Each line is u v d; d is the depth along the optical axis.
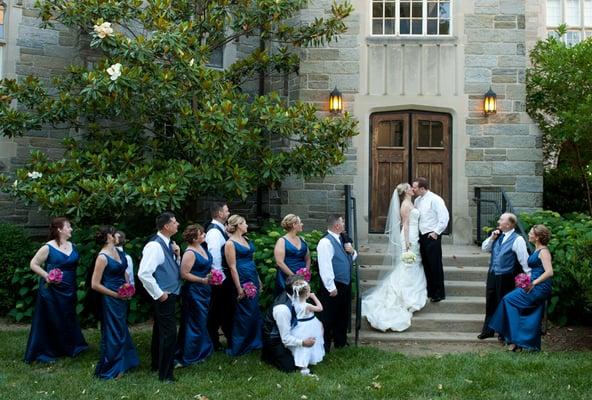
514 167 10.15
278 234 7.97
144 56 7.62
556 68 10.19
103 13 8.13
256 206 10.85
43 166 7.99
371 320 7.18
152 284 5.31
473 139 10.20
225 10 8.73
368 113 10.29
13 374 5.57
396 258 7.58
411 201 8.00
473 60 10.24
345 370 5.69
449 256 8.74
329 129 8.64
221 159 7.83
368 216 10.38
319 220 10.24
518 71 10.21
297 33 9.62
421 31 10.52
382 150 10.48
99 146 8.48
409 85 10.27
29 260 8.09
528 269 6.57
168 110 8.30
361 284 8.09
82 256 7.85
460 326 7.20
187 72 7.74
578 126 9.55
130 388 5.16
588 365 5.71
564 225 8.40
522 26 10.23
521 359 5.91
